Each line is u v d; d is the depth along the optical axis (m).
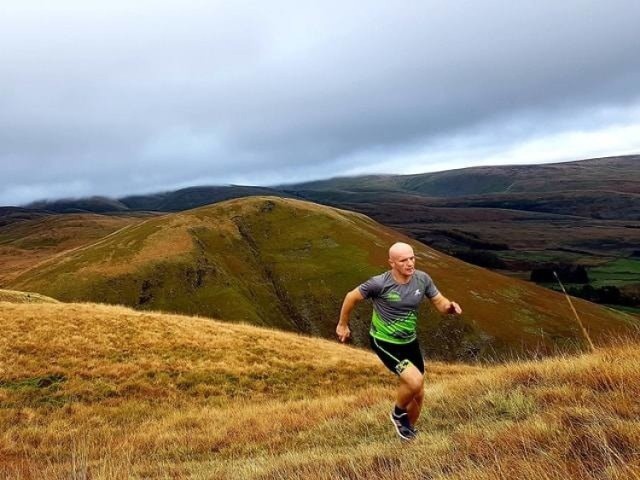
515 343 89.06
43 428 16.22
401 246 6.63
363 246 123.00
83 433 15.47
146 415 18.06
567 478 4.11
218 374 22.33
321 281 110.88
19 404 18.16
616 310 115.19
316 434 9.96
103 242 128.62
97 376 20.84
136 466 9.66
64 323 26.11
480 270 123.94
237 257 120.62
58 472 8.89
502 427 6.37
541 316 99.38
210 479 7.61
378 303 6.85
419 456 5.98
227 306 101.62
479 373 11.90
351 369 24.30
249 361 24.38
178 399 19.81
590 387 7.48
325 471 6.21
